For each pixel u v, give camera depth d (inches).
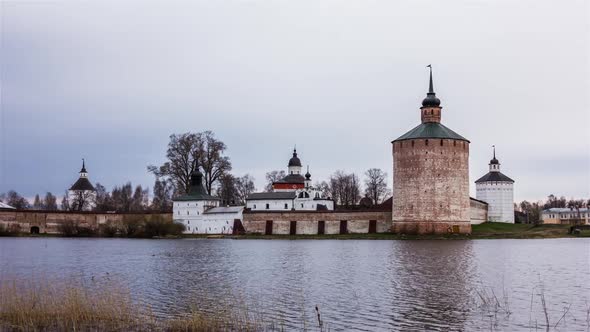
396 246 3356.3
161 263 2405.3
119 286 1726.1
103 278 1921.8
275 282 1802.4
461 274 1940.2
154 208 6934.1
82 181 7101.4
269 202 5718.5
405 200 4517.7
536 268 2101.4
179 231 5177.2
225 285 1750.7
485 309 1369.3
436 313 1331.2
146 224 5009.8
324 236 4638.3
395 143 4603.8
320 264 2299.5
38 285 1724.9
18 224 5334.6
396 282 1771.7
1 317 1279.5
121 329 1191.6
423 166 4466.0
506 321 1253.7
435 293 1576.0
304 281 1817.2
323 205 5615.2
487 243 3604.8
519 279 1823.3
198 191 5433.1
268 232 5108.3
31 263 2449.6
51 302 1374.3
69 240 4443.9
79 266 2313.0
